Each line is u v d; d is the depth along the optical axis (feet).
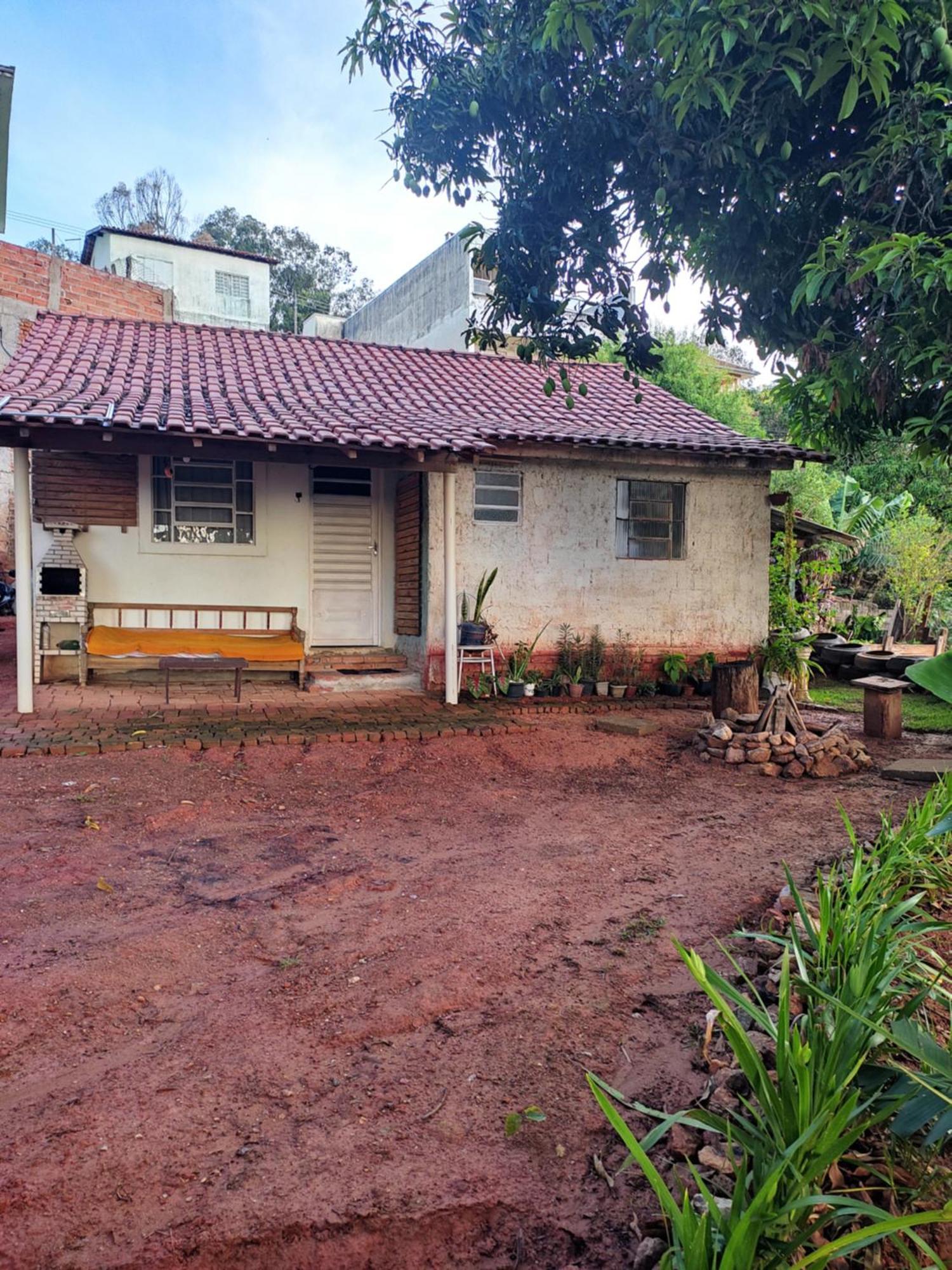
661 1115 6.40
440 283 73.00
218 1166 7.10
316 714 26.94
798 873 14.85
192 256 84.64
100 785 18.89
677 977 10.82
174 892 13.55
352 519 34.63
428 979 10.71
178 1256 6.15
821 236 18.11
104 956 11.14
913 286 15.76
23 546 24.52
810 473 69.56
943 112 14.56
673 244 19.75
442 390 35.86
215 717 25.85
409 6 17.98
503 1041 9.23
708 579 35.65
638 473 34.40
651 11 14.21
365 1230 6.48
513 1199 6.84
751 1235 5.01
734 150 16.34
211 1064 8.68
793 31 13.56
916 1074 6.40
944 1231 6.23
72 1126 7.58
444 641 31.50
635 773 22.79
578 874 14.84
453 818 18.30
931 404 20.80
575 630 33.65
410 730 24.89
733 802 20.12
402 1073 8.59
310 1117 7.81
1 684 30.55
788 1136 6.09
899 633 58.85
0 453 54.54
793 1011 9.29
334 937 11.98
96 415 22.76
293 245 125.39
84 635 29.32
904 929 9.03
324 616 34.40
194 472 31.68
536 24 16.90
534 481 32.81
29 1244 6.20
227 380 31.24
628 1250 6.35
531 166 19.01
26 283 42.80
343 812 18.48
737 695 27.71
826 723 29.94
